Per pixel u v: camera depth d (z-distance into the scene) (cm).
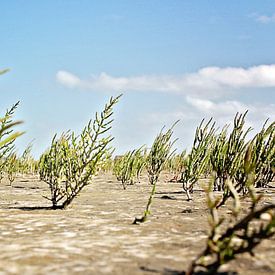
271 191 808
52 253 292
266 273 249
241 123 700
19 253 292
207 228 404
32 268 253
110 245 322
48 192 933
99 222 450
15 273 242
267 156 668
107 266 261
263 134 671
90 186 1116
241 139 696
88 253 294
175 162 1664
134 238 353
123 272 249
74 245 321
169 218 479
